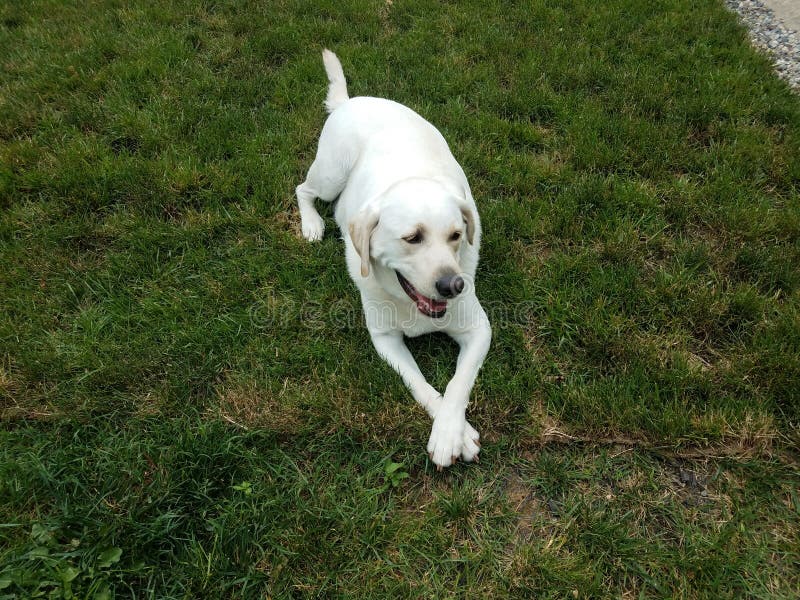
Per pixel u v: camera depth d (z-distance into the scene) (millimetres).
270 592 782
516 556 809
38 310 1101
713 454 902
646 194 1274
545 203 1271
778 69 1712
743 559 794
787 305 1063
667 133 1422
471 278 1021
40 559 778
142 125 1452
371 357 1045
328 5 1990
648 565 797
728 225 1212
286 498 872
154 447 916
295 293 1144
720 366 1005
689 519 843
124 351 1043
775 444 909
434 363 1046
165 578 793
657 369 1000
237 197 1317
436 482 901
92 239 1228
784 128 1443
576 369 1020
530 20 1892
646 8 1940
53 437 932
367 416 952
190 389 998
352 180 1155
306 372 1031
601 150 1385
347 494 881
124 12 1984
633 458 905
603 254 1188
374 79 1635
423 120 1202
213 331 1077
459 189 980
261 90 1600
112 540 794
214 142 1425
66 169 1339
